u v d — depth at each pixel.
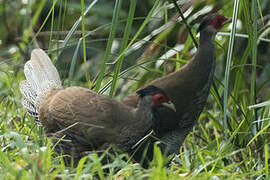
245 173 8.85
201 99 9.92
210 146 10.46
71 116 9.52
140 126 9.29
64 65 15.33
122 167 8.47
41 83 10.95
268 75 13.88
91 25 15.98
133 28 16.34
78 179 7.43
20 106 12.41
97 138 9.28
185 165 9.38
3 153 8.73
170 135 9.84
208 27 9.89
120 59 9.68
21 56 14.19
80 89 10.04
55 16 16.11
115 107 9.45
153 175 7.17
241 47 13.03
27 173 7.40
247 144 10.05
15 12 15.80
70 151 9.59
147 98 9.32
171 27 12.36
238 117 12.25
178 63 11.52
